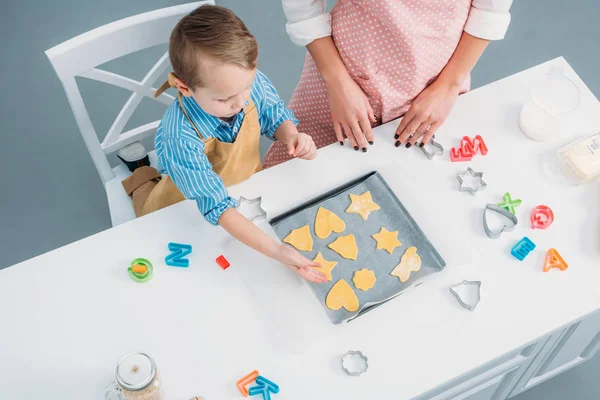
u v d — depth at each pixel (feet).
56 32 7.76
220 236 3.91
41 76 7.52
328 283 3.73
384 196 4.04
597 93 7.50
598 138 4.15
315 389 3.47
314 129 5.27
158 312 3.68
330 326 3.62
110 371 3.52
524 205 4.03
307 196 4.07
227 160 4.15
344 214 3.97
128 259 3.84
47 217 6.82
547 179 4.13
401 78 4.39
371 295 3.70
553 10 8.01
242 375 3.51
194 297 3.72
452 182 4.12
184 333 3.62
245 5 7.95
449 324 3.64
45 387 3.47
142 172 5.11
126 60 7.57
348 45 4.32
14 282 3.76
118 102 7.38
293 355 3.55
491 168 4.17
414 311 3.67
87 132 4.84
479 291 3.72
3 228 6.76
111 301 3.71
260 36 7.80
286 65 7.68
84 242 3.88
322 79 4.74
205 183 3.79
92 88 7.43
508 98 4.44
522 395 6.05
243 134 4.09
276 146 5.39
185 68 3.33
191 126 3.84
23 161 7.09
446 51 4.31
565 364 5.66
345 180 4.13
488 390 4.89
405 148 4.26
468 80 4.84
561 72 4.40
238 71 3.31
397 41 4.13
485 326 3.63
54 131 7.25
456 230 3.94
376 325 3.63
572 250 3.88
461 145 4.23
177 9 4.36
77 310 3.68
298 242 3.86
